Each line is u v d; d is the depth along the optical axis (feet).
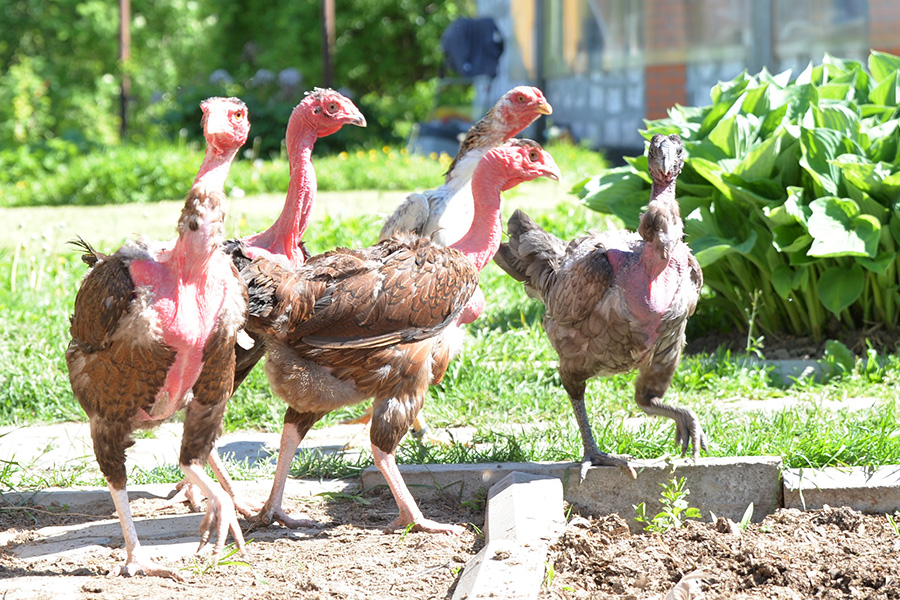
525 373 22.68
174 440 20.22
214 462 15.34
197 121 74.38
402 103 111.24
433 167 58.59
